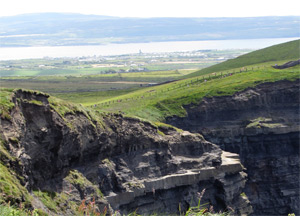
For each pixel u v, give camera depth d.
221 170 118.06
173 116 162.75
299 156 158.25
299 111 171.12
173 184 107.94
